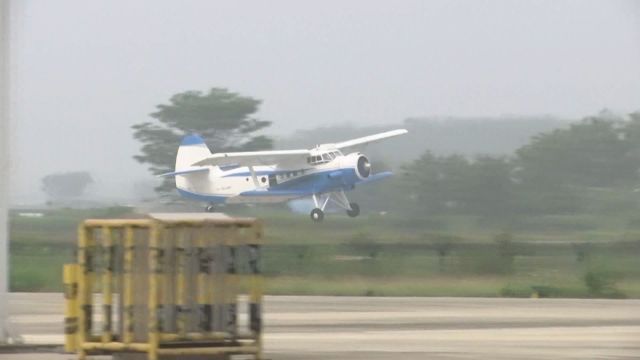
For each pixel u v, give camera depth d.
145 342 37.19
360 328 56.78
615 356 43.03
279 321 61.16
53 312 65.69
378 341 49.41
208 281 37.62
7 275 45.16
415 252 129.25
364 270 115.69
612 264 108.69
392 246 137.75
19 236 171.38
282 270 116.94
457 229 197.88
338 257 125.75
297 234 181.12
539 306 74.31
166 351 36.62
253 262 38.53
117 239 37.62
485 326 58.03
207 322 37.62
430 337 51.47
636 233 165.50
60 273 104.75
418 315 65.62
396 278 113.38
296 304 75.88
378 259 121.44
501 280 109.69
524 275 111.12
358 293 96.88
